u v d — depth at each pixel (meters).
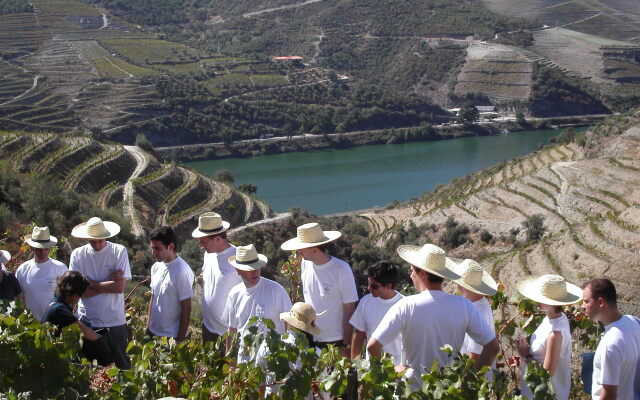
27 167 72.31
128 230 51.44
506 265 48.31
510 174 94.12
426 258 8.37
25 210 46.53
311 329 8.90
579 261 43.47
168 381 8.75
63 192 55.78
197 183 85.19
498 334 10.24
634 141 78.00
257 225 75.44
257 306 9.96
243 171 138.75
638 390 7.80
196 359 9.05
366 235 84.00
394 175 131.88
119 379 8.57
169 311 11.30
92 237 11.52
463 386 7.33
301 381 7.67
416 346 8.12
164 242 11.18
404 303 8.20
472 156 151.12
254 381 8.11
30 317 9.15
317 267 10.28
